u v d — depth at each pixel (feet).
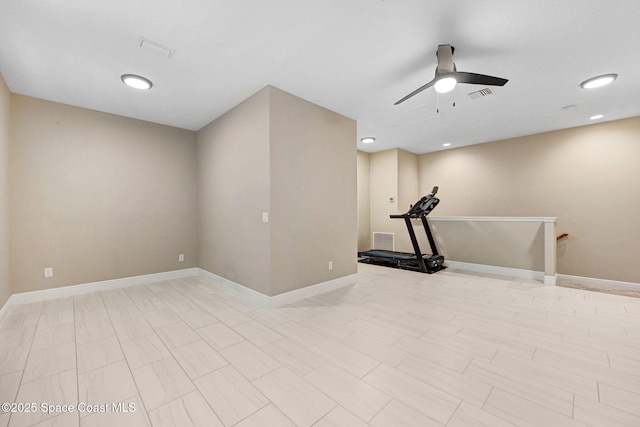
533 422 4.63
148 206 13.58
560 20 6.81
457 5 6.31
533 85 10.27
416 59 8.54
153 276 13.67
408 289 12.44
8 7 6.11
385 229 20.48
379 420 4.71
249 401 5.20
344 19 6.74
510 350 7.00
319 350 7.05
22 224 10.45
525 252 14.49
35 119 10.74
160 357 6.72
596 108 12.50
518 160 17.17
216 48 7.85
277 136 10.30
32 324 8.57
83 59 8.27
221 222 12.95
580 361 6.49
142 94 10.67
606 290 13.55
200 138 14.84
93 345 7.29
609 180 14.26
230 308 10.03
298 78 9.63
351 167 13.66
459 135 16.79
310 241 11.55
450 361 6.52
